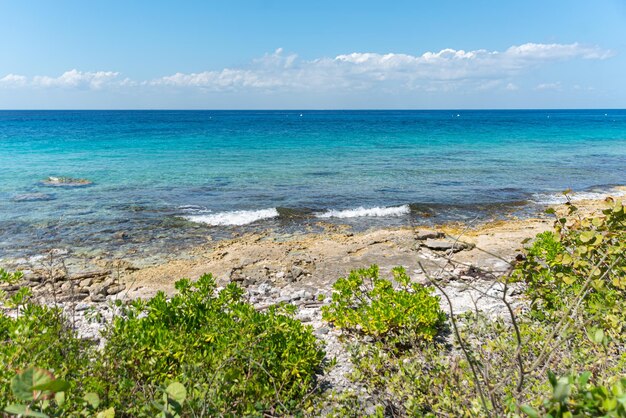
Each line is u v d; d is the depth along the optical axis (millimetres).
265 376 4570
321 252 10758
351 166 25891
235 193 18172
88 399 2736
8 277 6168
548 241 7336
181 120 97688
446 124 82125
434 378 4203
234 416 3395
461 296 7617
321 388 4977
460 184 20516
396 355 5516
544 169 25125
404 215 14836
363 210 15398
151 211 14977
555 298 5602
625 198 17328
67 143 39125
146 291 8445
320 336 6332
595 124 85500
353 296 7355
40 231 12562
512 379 3721
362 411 4422
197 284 6273
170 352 4703
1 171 22938
